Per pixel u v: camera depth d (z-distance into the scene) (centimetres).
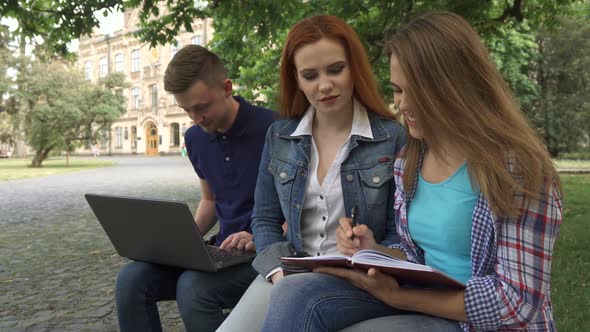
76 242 718
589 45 2725
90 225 868
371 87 197
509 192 128
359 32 691
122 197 201
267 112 247
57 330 371
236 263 205
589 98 2819
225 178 244
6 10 616
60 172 2364
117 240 218
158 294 219
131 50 5556
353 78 194
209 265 194
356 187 192
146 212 195
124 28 5581
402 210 158
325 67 185
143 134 5491
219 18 730
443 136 146
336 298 141
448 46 137
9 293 468
